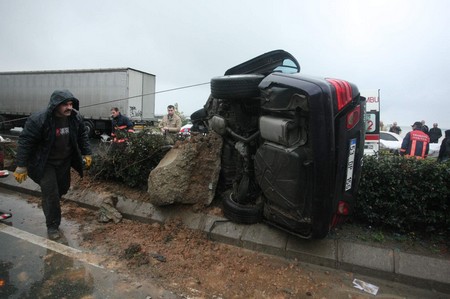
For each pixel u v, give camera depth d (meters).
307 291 3.02
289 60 4.50
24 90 21.19
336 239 3.58
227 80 3.78
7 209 4.95
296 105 2.95
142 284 3.04
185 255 3.62
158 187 4.15
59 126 3.93
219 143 4.45
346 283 3.15
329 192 2.99
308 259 3.49
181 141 4.79
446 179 3.49
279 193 3.26
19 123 22.16
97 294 2.84
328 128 2.84
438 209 3.61
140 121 18.72
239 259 3.56
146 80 19.23
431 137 15.12
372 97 7.91
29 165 3.85
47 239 3.93
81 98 18.97
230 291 3.00
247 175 3.94
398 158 3.95
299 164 2.99
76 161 4.30
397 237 3.64
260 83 3.37
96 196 5.06
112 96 18.14
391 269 3.20
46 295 2.79
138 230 4.23
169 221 4.28
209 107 5.05
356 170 3.29
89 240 3.94
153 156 5.05
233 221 4.02
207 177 4.40
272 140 3.31
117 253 3.62
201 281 3.14
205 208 4.38
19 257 3.47
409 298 2.94
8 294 2.79
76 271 3.21
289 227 3.39
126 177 5.18
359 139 3.24
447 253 3.35
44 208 3.97
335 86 2.96
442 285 3.01
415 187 3.57
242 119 3.99
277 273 3.30
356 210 3.92
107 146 5.76
